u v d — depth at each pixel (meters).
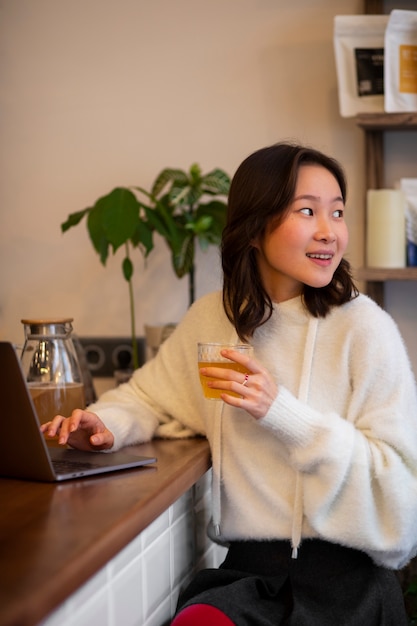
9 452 1.32
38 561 0.91
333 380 1.54
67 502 1.17
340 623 1.40
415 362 2.54
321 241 1.52
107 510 1.12
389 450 1.45
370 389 1.51
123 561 1.24
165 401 1.76
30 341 1.70
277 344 1.60
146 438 1.68
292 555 1.47
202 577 1.49
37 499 1.19
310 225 1.53
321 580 1.48
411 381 1.54
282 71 2.59
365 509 1.42
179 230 2.49
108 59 2.72
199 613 1.32
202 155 2.66
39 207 2.79
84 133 2.75
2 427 1.31
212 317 1.73
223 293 1.66
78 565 0.92
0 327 2.83
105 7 2.71
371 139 2.48
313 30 2.56
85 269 2.77
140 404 1.76
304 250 1.52
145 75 2.69
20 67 2.78
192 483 1.47
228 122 2.63
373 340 1.53
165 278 2.72
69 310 2.79
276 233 1.54
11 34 2.78
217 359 1.43
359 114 2.36
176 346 1.79
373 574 1.48
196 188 2.47
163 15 2.67
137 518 1.12
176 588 1.56
